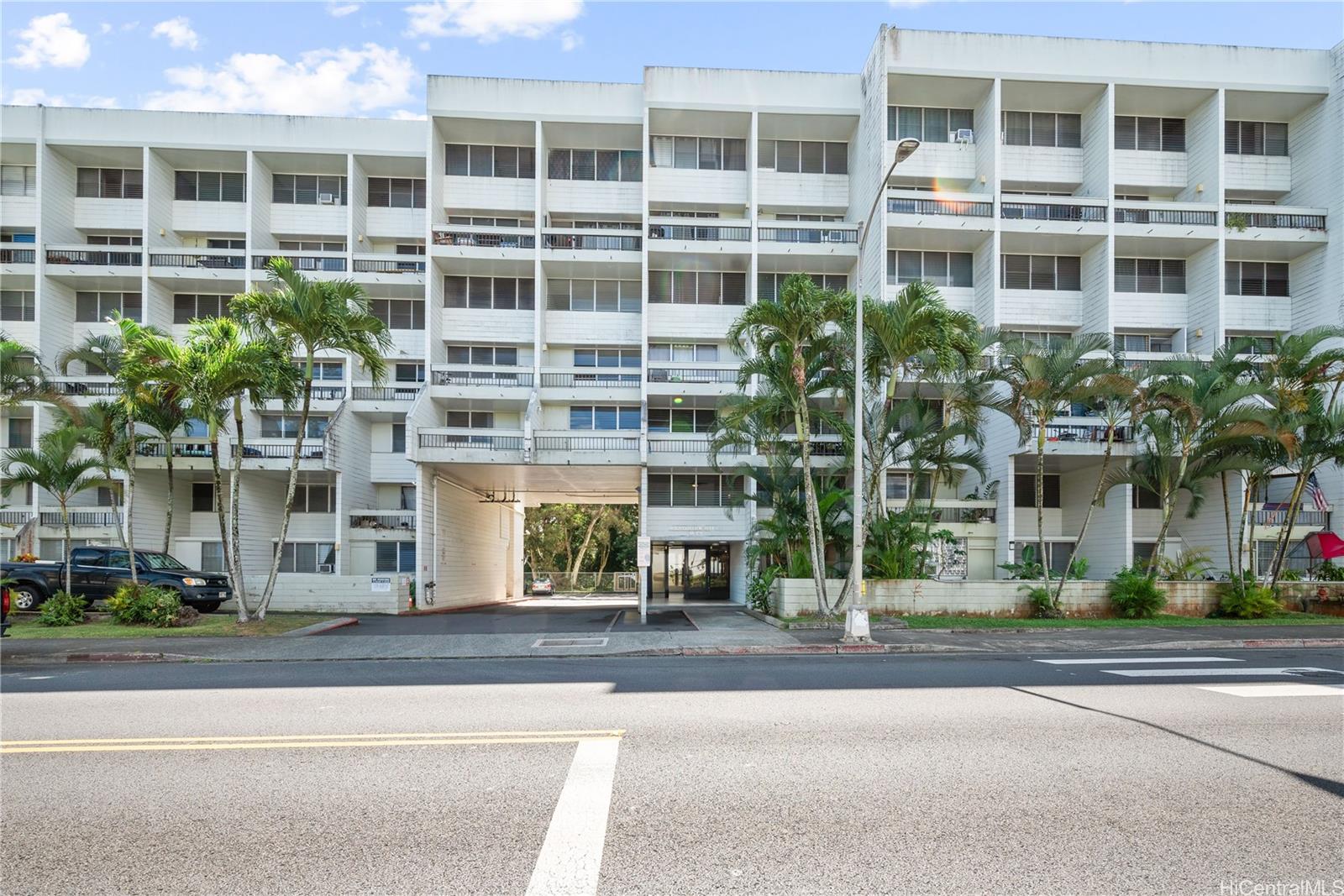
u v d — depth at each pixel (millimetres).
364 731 7566
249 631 17609
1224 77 30016
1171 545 29672
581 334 32219
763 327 20219
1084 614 20938
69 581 20422
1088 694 9531
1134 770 6207
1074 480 30594
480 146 33000
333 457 28969
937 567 28125
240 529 29609
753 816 5164
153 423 22406
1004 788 5754
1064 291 31250
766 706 8766
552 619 22453
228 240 33812
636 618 22391
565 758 6562
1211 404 20172
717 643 15758
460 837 4816
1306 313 30906
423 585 26797
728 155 33062
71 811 5340
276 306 18234
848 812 5246
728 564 35500
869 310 19203
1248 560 26312
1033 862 4430
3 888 4156
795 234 31281
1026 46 29719
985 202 29688
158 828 5016
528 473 30078
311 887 4152
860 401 16578
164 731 7660
